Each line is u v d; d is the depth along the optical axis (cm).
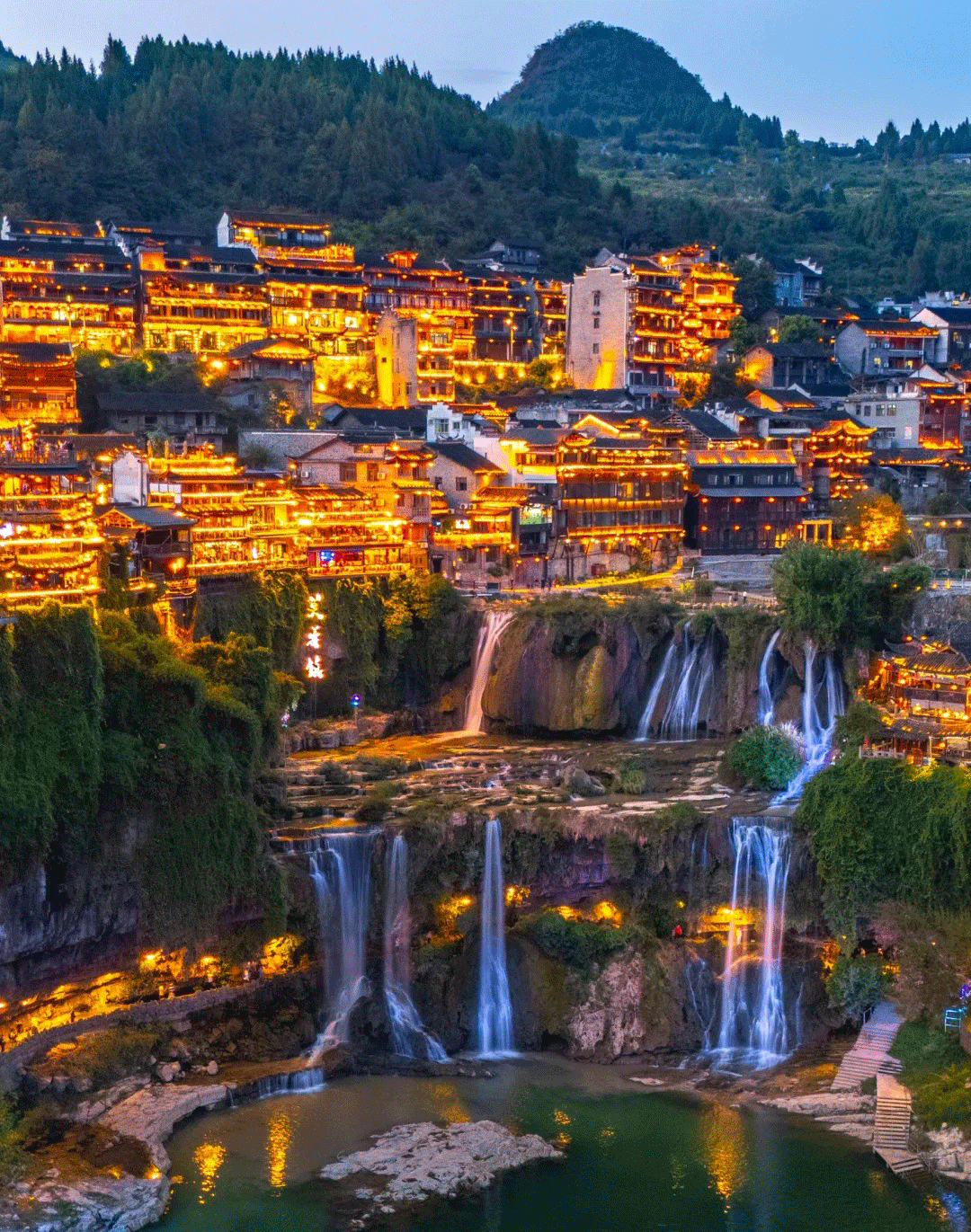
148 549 11750
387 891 9981
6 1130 7750
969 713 10956
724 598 14362
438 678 13825
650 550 16850
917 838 9662
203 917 9288
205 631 12150
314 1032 9506
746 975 9819
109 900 8944
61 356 16075
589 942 9700
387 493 14475
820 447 18600
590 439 16375
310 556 13375
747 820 10225
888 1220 7431
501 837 10225
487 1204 7556
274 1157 7962
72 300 18800
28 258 19188
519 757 12344
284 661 12875
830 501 18262
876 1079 8700
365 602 13512
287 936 9669
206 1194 7581
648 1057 9450
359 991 9781
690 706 13200
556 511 15925
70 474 11925
